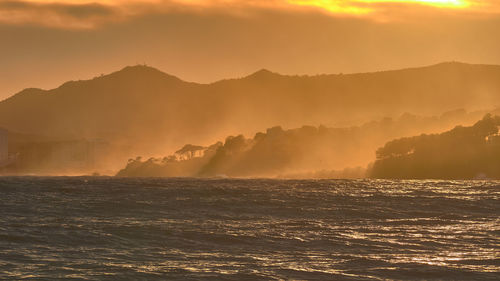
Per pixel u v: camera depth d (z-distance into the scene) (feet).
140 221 607.37
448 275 340.59
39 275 336.90
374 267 361.30
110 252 414.21
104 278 331.16
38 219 625.82
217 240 469.16
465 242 468.34
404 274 342.85
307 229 542.98
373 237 492.95
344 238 485.56
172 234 495.00
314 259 389.39
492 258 393.29
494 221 632.38
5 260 378.73
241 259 388.98
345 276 335.67
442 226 580.30
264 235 495.82
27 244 443.32
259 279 328.29
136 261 380.99
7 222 588.50
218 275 338.13
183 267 360.48
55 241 457.68
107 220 617.21
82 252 412.77
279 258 393.29
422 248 437.58
